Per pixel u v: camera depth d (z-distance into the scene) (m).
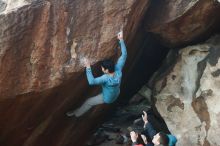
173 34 9.23
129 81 11.42
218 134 9.14
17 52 6.96
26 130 8.11
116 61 8.13
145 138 7.70
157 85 10.39
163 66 10.57
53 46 7.25
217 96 9.29
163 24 8.84
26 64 7.09
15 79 7.05
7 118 7.53
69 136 9.32
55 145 9.07
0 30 6.80
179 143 9.70
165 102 10.13
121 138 11.16
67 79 7.46
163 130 10.92
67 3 7.29
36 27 7.05
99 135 11.41
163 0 8.73
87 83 8.16
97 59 7.59
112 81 7.49
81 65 7.46
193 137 9.57
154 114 11.28
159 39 9.78
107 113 11.27
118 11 7.70
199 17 8.80
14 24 6.86
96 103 8.05
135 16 8.20
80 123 9.30
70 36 7.38
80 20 7.44
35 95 7.35
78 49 7.46
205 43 9.77
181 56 10.01
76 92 8.15
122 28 7.72
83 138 10.25
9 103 7.24
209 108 9.35
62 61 7.34
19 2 6.98
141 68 11.23
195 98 9.65
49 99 7.72
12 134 7.97
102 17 7.60
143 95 11.13
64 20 7.29
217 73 9.38
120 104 12.36
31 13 6.97
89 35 7.53
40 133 8.43
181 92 9.94
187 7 8.53
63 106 8.23
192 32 9.20
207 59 9.61
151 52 10.76
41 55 7.16
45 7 7.09
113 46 7.72
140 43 9.88
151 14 8.92
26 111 7.66
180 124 9.83
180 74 10.02
